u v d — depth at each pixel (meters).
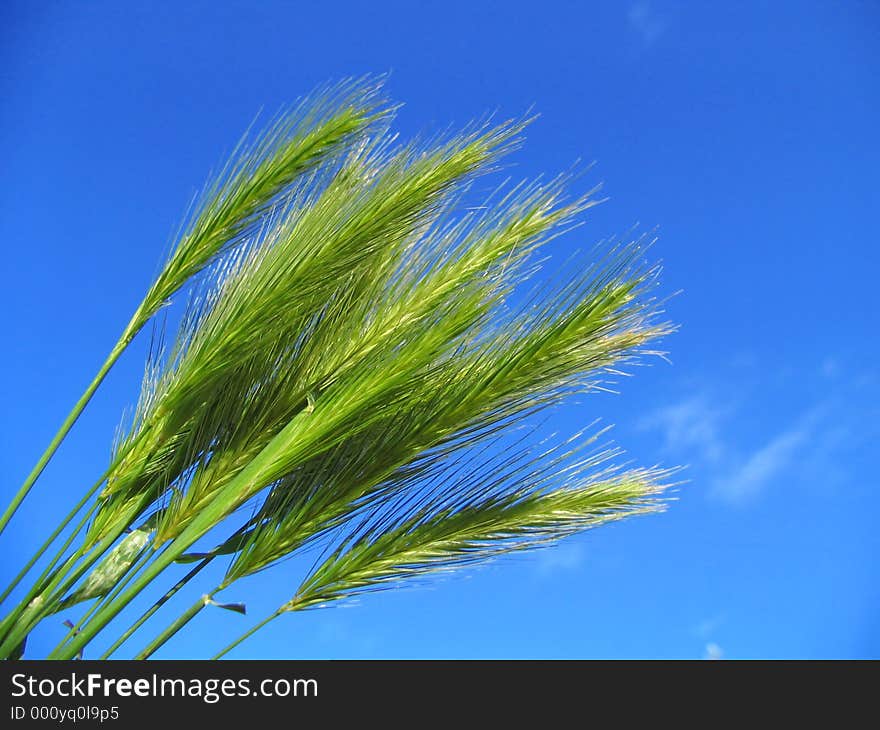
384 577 0.27
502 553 0.28
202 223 0.28
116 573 0.28
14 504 0.26
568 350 0.26
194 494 0.28
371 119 0.28
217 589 0.27
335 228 0.27
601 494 0.28
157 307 0.28
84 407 0.27
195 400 0.29
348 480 0.27
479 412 0.27
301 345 0.30
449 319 0.26
